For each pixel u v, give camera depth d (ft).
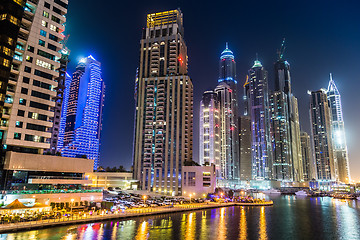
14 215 218.59
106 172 596.70
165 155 633.61
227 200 506.07
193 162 608.19
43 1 335.67
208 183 556.51
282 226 287.07
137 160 647.97
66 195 295.48
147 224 257.14
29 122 304.09
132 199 443.73
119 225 244.83
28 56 314.35
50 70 329.11
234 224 283.38
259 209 435.94
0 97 285.64
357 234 254.47
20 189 285.02
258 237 232.53
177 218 301.02
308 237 240.53
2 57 290.35
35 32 323.57
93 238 197.57
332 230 272.51
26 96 306.14
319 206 535.60
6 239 181.78
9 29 298.76
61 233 204.13
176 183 608.60
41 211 241.76
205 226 264.52
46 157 308.60
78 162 335.06
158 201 427.74
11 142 289.12
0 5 297.94
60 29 349.20
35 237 189.78
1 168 283.38
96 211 298.15
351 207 518.78
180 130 645.51
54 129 586.45
